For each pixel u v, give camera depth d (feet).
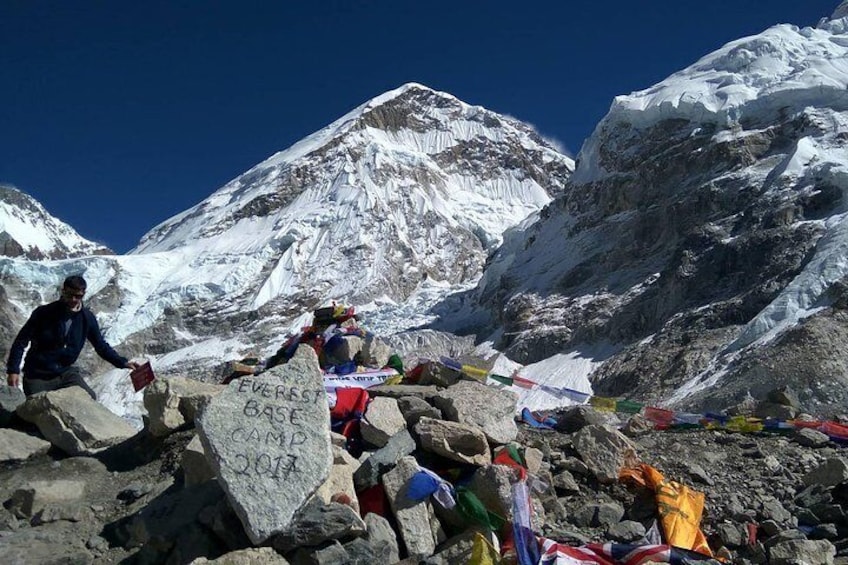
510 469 22.85
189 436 27.96
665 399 138.82
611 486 26.50
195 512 22.24
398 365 34.55
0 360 368.68
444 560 20.68
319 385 21.80
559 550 20.81
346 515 20.21
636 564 20.72
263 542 19.94
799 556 22.59
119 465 28.14
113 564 21.75
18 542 22.67
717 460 29.60
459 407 26.18
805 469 28.86
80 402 30.14
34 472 27.45
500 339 260.62
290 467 20.45
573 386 185.88
